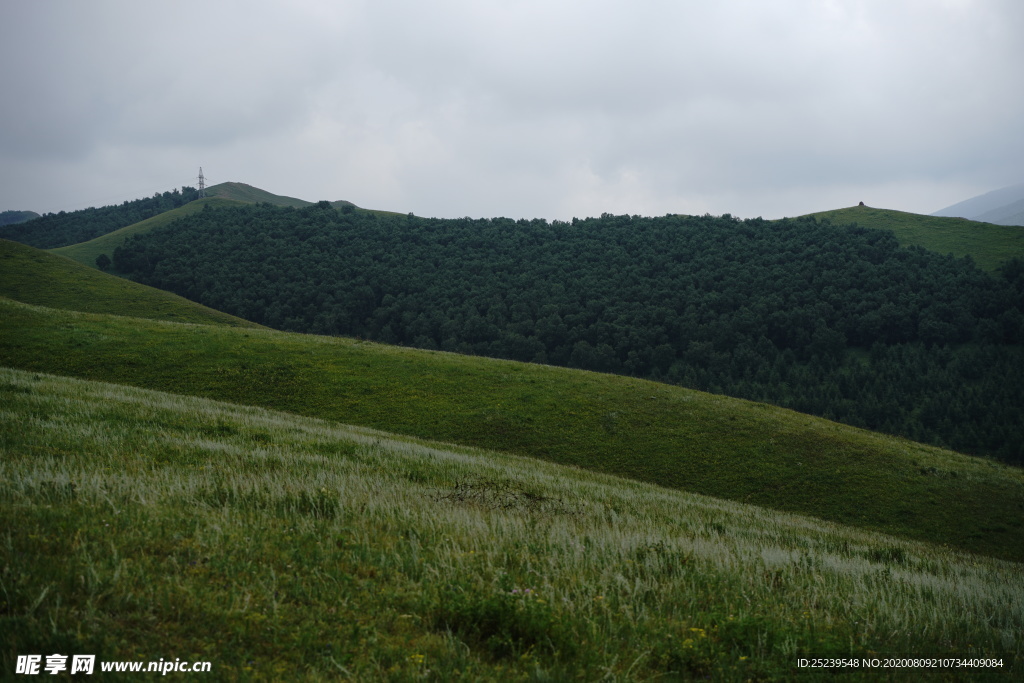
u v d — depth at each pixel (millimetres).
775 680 4660
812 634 5547
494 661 4598
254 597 4938
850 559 10766
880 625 6266
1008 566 16812
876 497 30234
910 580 8938
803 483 31469
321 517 7930
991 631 6672
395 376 40406
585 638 4984
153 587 4805
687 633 5348
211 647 4125
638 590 6207
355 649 4414
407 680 4086
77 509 6562
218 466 11766
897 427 101000
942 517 28594
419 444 25938
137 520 6391
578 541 8078
